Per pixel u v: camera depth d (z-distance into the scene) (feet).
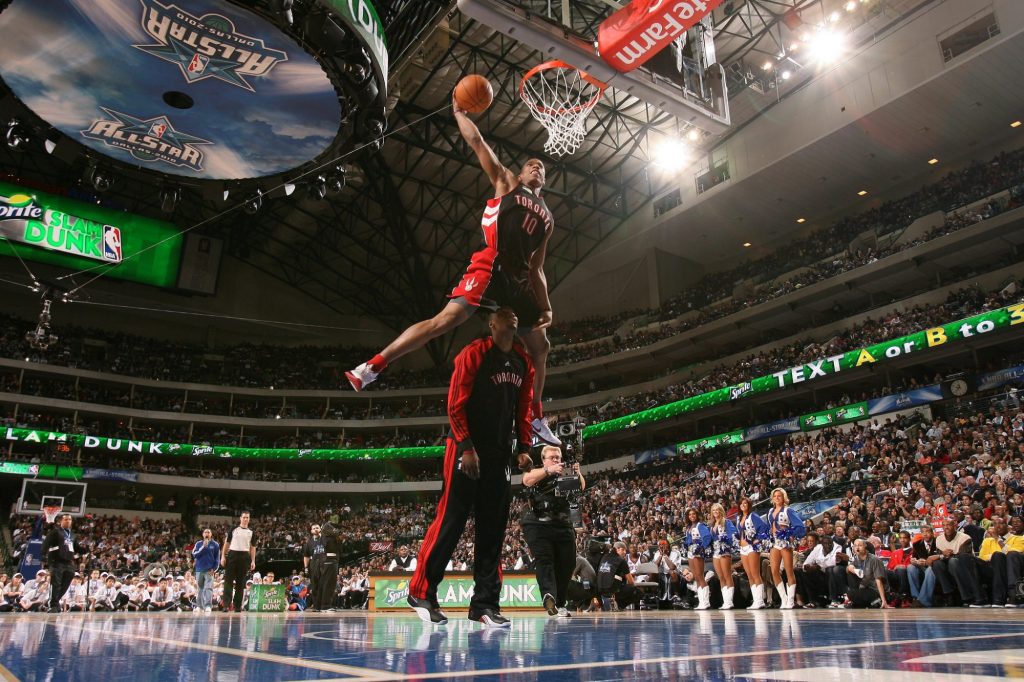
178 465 144.97
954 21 95.14
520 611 43.11
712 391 118.42
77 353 140.97
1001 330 87.86
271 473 146.61
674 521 83.56
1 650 7.39
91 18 46.26
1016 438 67.51
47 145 60.18
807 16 103.96
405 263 141.90
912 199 116.98
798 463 90.89
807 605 40.27
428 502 147.02
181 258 135.95
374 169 120.57
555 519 21.86
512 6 37.14
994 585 33.04
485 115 112.37
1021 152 105.29
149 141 59.62
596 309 152.56
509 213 15.80
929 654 5.88
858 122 105.60
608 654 6.70
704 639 8.74
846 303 118.62
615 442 141.08
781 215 131.95
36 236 118.73
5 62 50.47
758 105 116.98
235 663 6.05
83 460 133.49
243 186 67.31
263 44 48.19
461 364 14.21
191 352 153.79
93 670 5.47
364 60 50.37
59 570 42.06
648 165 132.46
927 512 49.78
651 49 37.91
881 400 96.32
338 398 156.35
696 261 149.59
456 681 4.65
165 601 71.36
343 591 78.28
